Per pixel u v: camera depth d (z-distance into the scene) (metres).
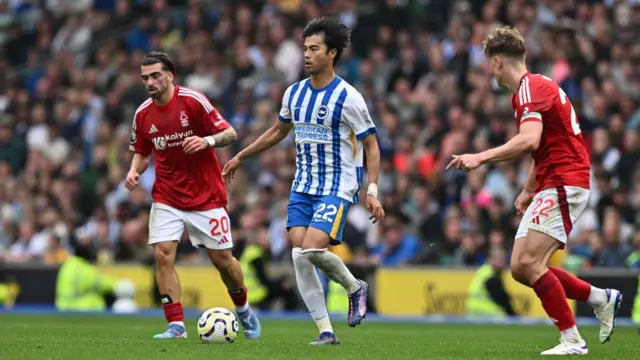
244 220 55.34
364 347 27.16
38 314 51.47
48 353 24.17
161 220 29.88
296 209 27.19
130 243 58.25
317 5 73.00
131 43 76.75
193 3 77.75
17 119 74.38
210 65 70.50
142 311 53.97
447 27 68.88
